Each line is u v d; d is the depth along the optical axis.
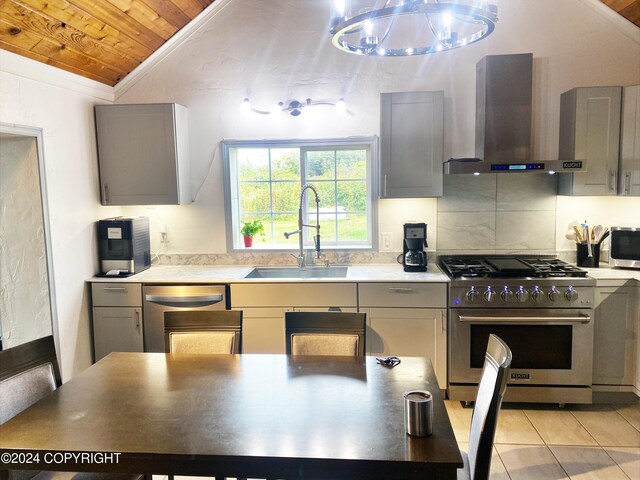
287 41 3.97
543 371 3.39
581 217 3.90
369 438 1.65
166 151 3.81
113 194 3.89
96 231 3.86
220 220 4.18
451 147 3.93
